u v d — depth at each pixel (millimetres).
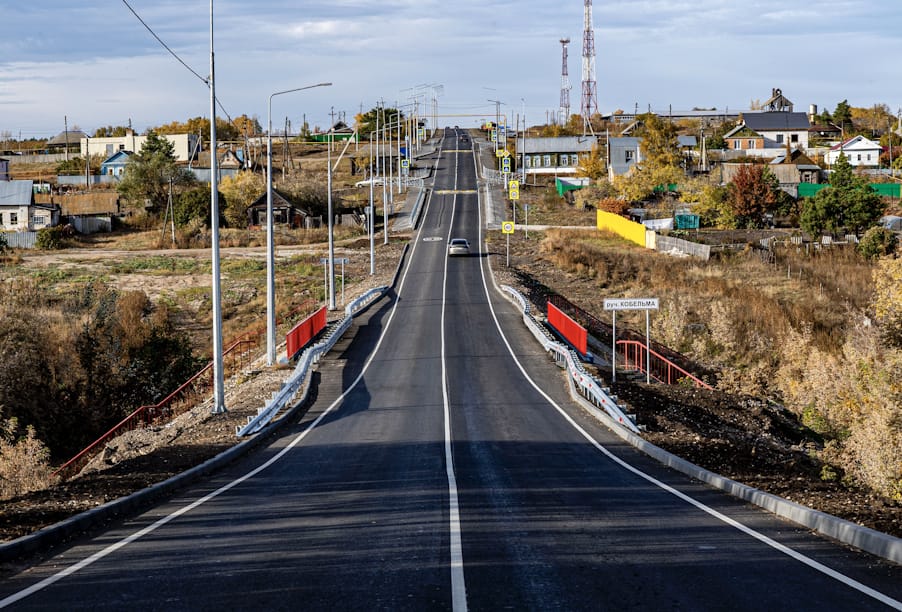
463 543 10695
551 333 44344
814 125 186875
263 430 23906
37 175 156000
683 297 53406
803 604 7871
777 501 12633
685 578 8898
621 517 12375
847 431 28094
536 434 22891
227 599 8391
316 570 9469
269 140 36781
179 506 14141
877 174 128500
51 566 10016
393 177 135000
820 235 81250
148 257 77062
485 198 115625
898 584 8531
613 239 85000
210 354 46125
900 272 31984
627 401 28031
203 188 104188
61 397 35656
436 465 18047
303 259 75125
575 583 8750
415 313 51156
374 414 26938
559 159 149125
